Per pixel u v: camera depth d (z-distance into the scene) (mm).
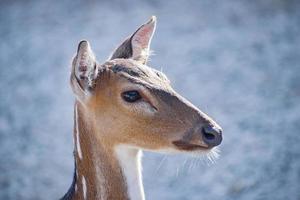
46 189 22141
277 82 26406
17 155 24125
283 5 33062
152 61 28859
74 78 11672
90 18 34156
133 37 12586
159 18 33219
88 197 12008
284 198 19844
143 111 11539
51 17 34969
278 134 22781
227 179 20938
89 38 31812
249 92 25797
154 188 21031
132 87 11555
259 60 28328
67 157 23703
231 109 24656
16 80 29469
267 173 20906
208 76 27297
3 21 35375
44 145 24484
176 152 11602
